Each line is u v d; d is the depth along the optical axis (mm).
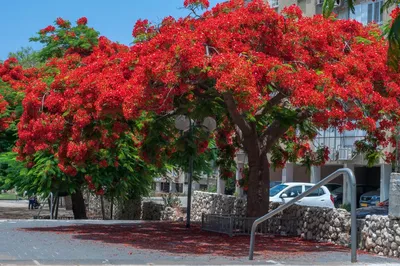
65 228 17422
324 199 26141
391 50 11109
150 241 14375
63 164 17688
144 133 16859
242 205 20812
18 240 13875
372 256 12648
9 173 24016
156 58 13406
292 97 13719
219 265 10461
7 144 26125
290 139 19516
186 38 13461
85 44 26453
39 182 22641
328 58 15008
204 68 13180
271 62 13555
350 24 16250
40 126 16219
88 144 16578
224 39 13992
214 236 15945
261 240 15398
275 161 19891
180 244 13922
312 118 14969
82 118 15180
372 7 33031
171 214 25266
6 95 25125
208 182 50969
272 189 26828
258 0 14641
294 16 15438
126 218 29672
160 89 13727
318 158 19453
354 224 10664
